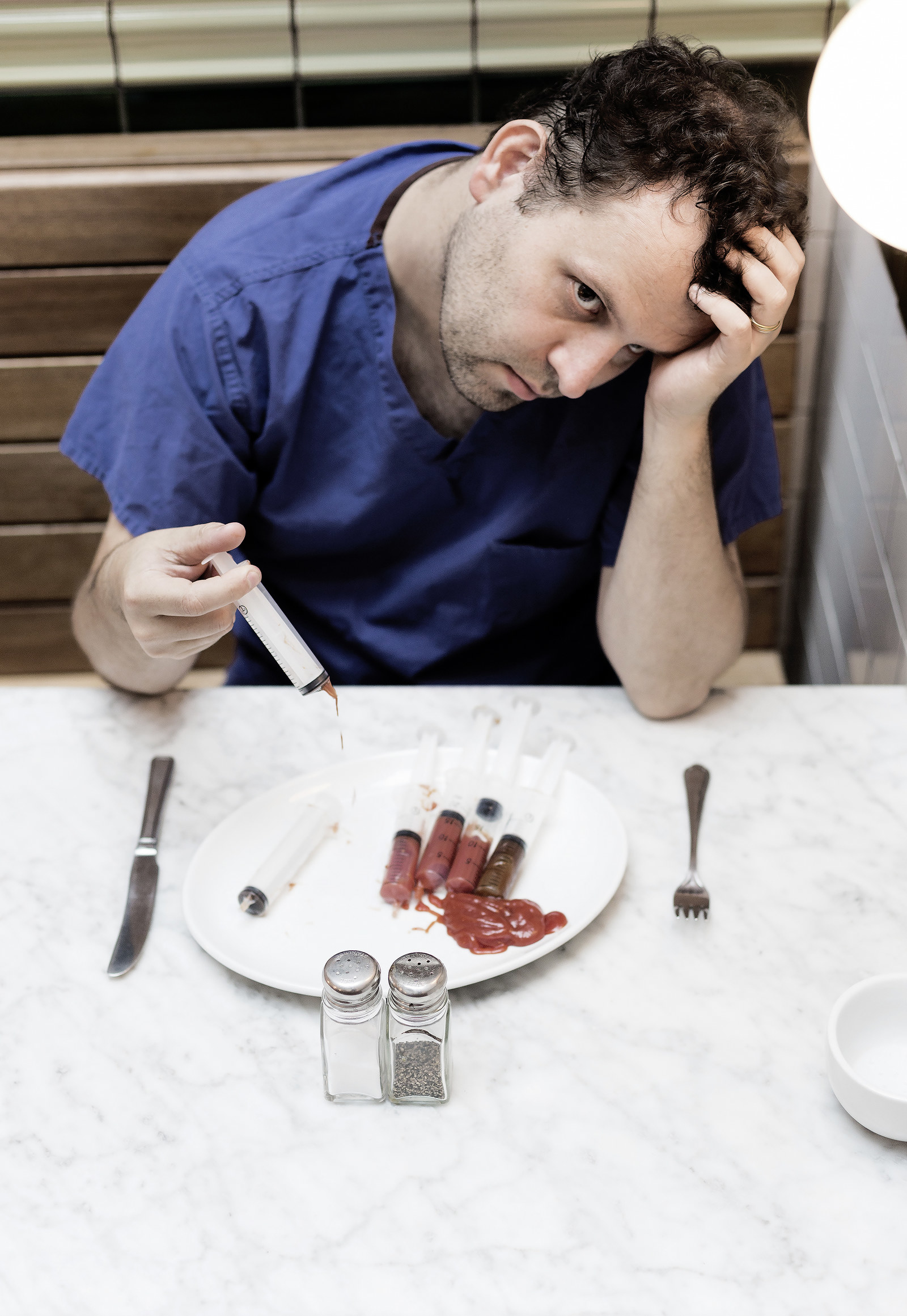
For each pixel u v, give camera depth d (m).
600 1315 0.62
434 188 1.12
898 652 1.33
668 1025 0.78
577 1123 0.72
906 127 0.77
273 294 1.14
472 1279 0.63
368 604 1.30
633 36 1.70
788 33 1.68
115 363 1.19
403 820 0.94
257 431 1.18
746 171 0.87
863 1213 0.66
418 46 1.70
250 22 1.67
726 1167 0.69
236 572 0.85
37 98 1.73
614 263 0.89
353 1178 0.69
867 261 1.47
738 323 0.92
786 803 0.98
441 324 1.05
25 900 0.88
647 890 0.89
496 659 1.37
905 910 0.87
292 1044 0.77
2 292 1.65
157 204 1.59
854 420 1.55
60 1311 0.62
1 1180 0.69
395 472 1.19
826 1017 0.79
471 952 0.83
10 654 2.01
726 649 1.15
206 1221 0.66
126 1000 0.80
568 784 0.98
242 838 0.93
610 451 1.19
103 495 1.86
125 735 1.06
